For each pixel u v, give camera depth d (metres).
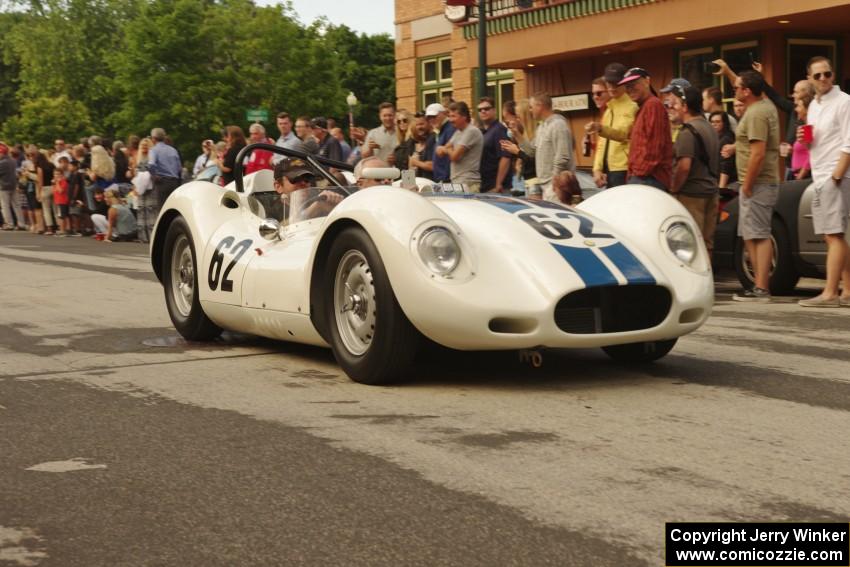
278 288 5.67
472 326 4.73
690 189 8.80
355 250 5.09
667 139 8.18
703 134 8.74
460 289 4.74
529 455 3.79
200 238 6.46
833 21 16.28
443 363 5.65
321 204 5.97
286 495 3.35
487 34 21.19
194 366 5.71
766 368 5.44
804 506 3.20
